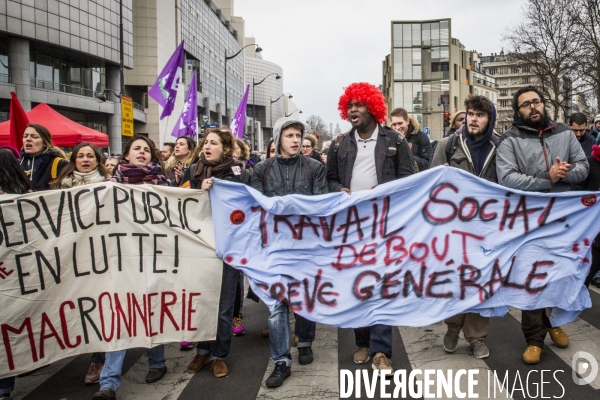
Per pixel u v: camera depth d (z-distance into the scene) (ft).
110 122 138.82
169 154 27.91
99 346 13.01
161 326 13.52
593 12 87.10
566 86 96.22
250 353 15.49
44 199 12.87
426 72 183.83
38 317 12.64
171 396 12.66
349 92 14.21
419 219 14.12
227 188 14.07
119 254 13.38
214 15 259.39
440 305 14.01
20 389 13.46
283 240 14.14
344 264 14.06
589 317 17.61
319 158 26.73
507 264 14.12
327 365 14.29
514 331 16.55
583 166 13.87
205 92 242.37
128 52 141.38
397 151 14.39
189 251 13.85
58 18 113.50
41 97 114.83
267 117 448.65
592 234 14.29
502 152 14.30
